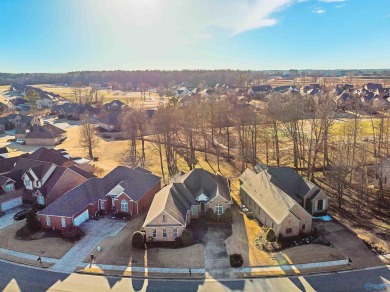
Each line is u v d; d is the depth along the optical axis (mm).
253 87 196250
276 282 36094
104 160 84062
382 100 129375
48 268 39062
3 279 37250
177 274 37719
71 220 47375
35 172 58656
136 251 42312
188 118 92062
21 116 132000
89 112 148375
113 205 53781
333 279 36375
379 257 40156
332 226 48031
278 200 47812
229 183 65812
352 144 81938
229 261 39844
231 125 106625
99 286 35969
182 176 58500
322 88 185125
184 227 44031
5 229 48750
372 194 58344
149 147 94125
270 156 82500
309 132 97438
